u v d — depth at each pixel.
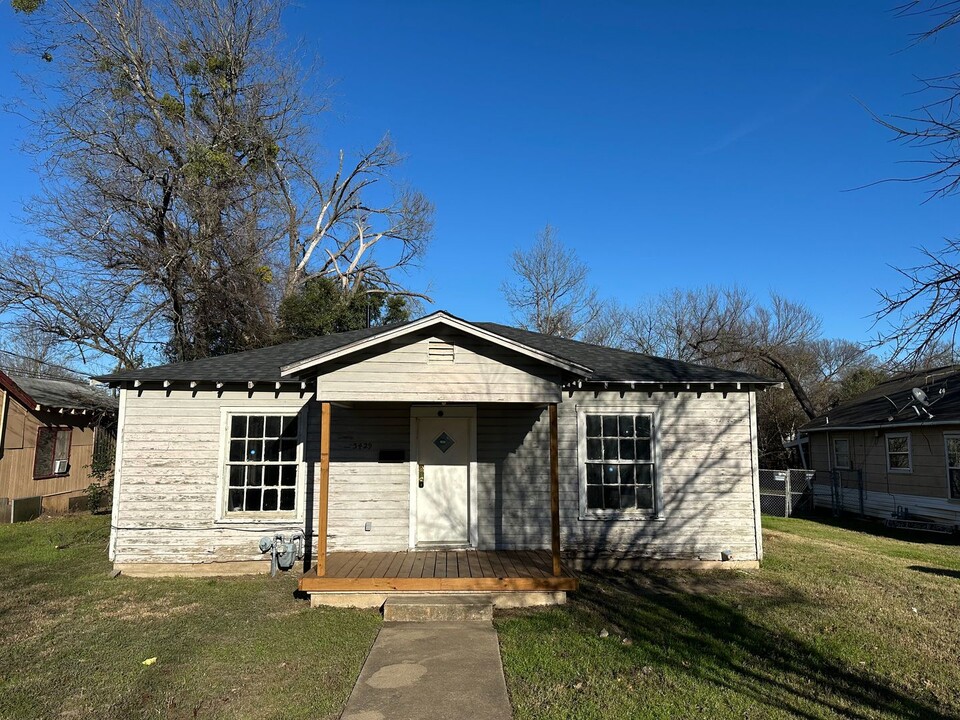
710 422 10.61
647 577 9.70
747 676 5.66
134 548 9.95
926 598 8.45
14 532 14.68
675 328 36.44
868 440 19.12
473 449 10.29
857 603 8.17
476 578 8.12
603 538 10.29
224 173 20.17
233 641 6.71
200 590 8.93
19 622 7.39
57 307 19.75
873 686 5.45
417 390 8.36
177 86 20.98
